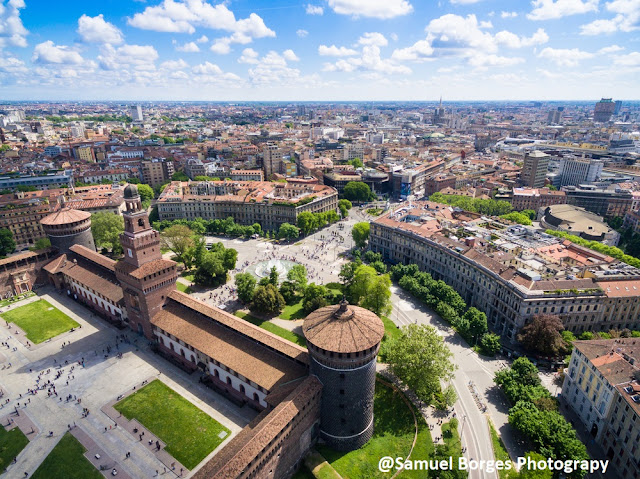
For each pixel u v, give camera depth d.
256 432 81.69
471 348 140.38
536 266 161.50
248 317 158.00
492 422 107.94
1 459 93.38
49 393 114.06
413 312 163.25
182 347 125.56
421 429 104.50
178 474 89.81
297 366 103.69
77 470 90.75
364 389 93.69
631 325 148.12
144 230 132.75
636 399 89.62
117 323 149.75
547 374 128.62
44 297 171.88
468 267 171.88
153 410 108.31
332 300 166.88
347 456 96.81
